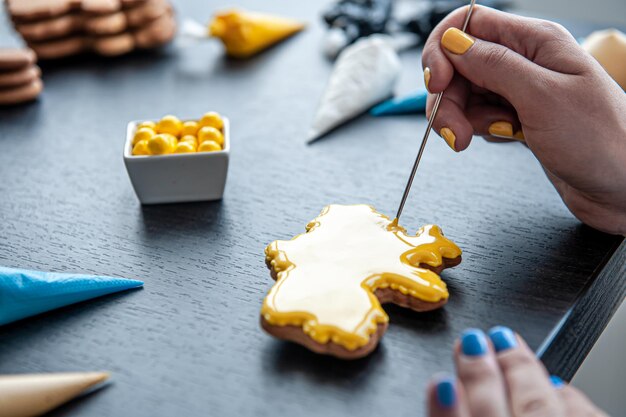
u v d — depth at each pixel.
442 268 0.44
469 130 0.46
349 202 0.51
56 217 0.50
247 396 0.37
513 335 0.36
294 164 0.56
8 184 0.54
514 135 0.47
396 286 0.41
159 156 0.49
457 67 0.45
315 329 0.38
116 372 0.39
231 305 0.42
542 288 0.43
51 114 0.64
